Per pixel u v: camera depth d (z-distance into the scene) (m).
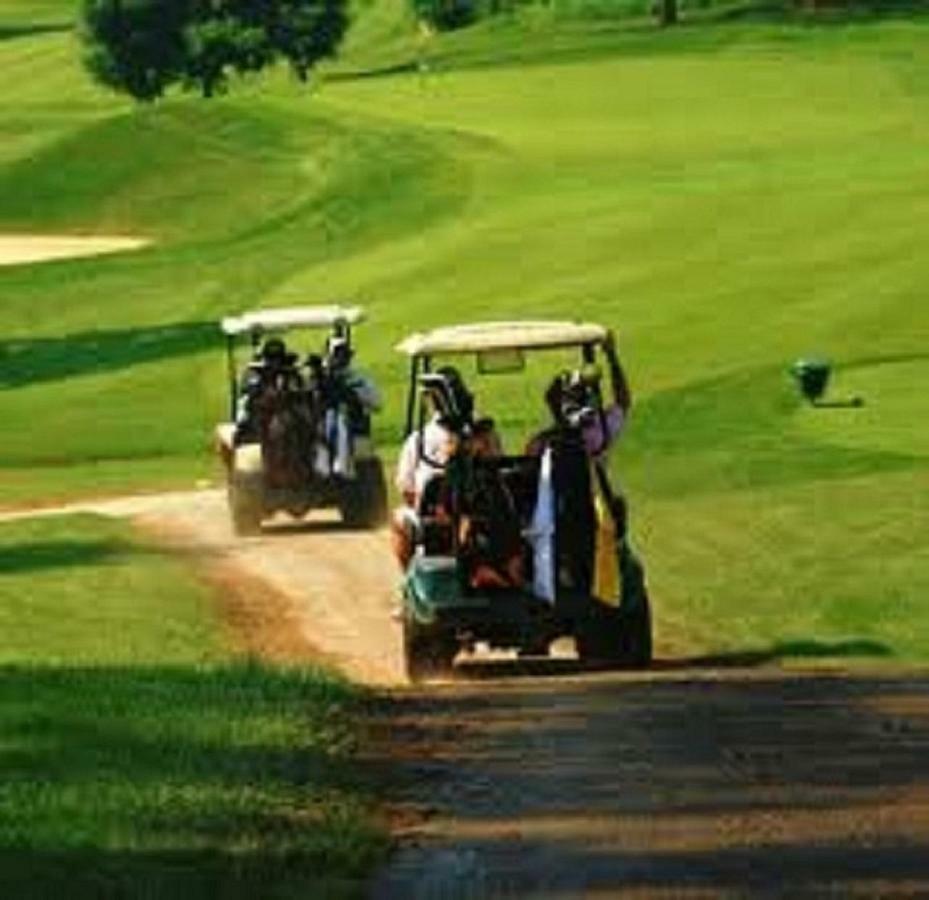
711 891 23.31
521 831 26.27
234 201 191.25
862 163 152.62
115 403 117.56
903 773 28.45
